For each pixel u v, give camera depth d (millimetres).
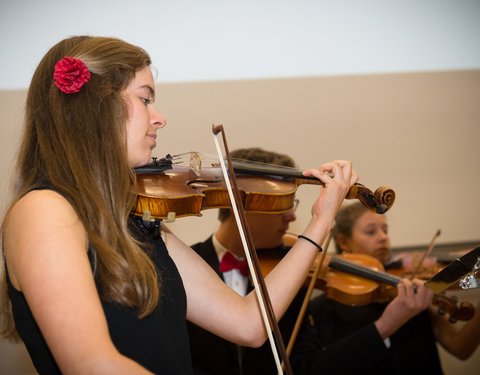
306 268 1132
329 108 3656
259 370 1735
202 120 3492
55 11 3180
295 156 3627
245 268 1815
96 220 894
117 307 896
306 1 3590
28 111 995
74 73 934
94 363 694
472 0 3764
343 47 3658
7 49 3127
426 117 3768
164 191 1124
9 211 849
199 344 1719
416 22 3732
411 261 2510
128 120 1003
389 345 2096
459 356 2246
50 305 718
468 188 3787
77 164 920
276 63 3576
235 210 1072
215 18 3477
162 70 3441
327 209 1183
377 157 3732
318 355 1870
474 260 907
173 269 1047
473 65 3807
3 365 2912
